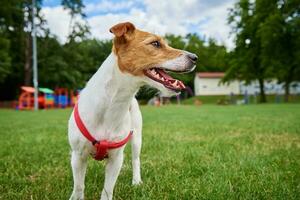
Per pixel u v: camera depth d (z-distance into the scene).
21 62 6.18
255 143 1.09
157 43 0.52
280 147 1.02
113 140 0.51
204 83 9.75
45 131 1.47
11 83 6.33
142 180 0.69
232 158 0.84
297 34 5.54
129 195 0.59
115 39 0.50
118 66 0.49
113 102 0.50
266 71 5.94
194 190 0.60
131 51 0.50
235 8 6.65
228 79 6.91
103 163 0.81
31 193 0.60
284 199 0.55
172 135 1.29
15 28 6.07
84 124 0.50
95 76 0.52
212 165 0.77
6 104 5.53
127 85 0.50
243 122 1.81
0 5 5.54
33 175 0.73
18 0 5.77
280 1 5.83
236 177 0.68
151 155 0.91
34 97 4.48
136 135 0.66
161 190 0.61
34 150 0.99
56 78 6.04
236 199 0.56
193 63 0.53
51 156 0.90
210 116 2.33
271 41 5.60
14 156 0.90
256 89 9.47
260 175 0.69
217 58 10.47
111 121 0.50
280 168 0.75
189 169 0.75
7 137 1.28
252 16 6.39
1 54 5.09
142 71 0.50
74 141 0.52
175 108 3.95
